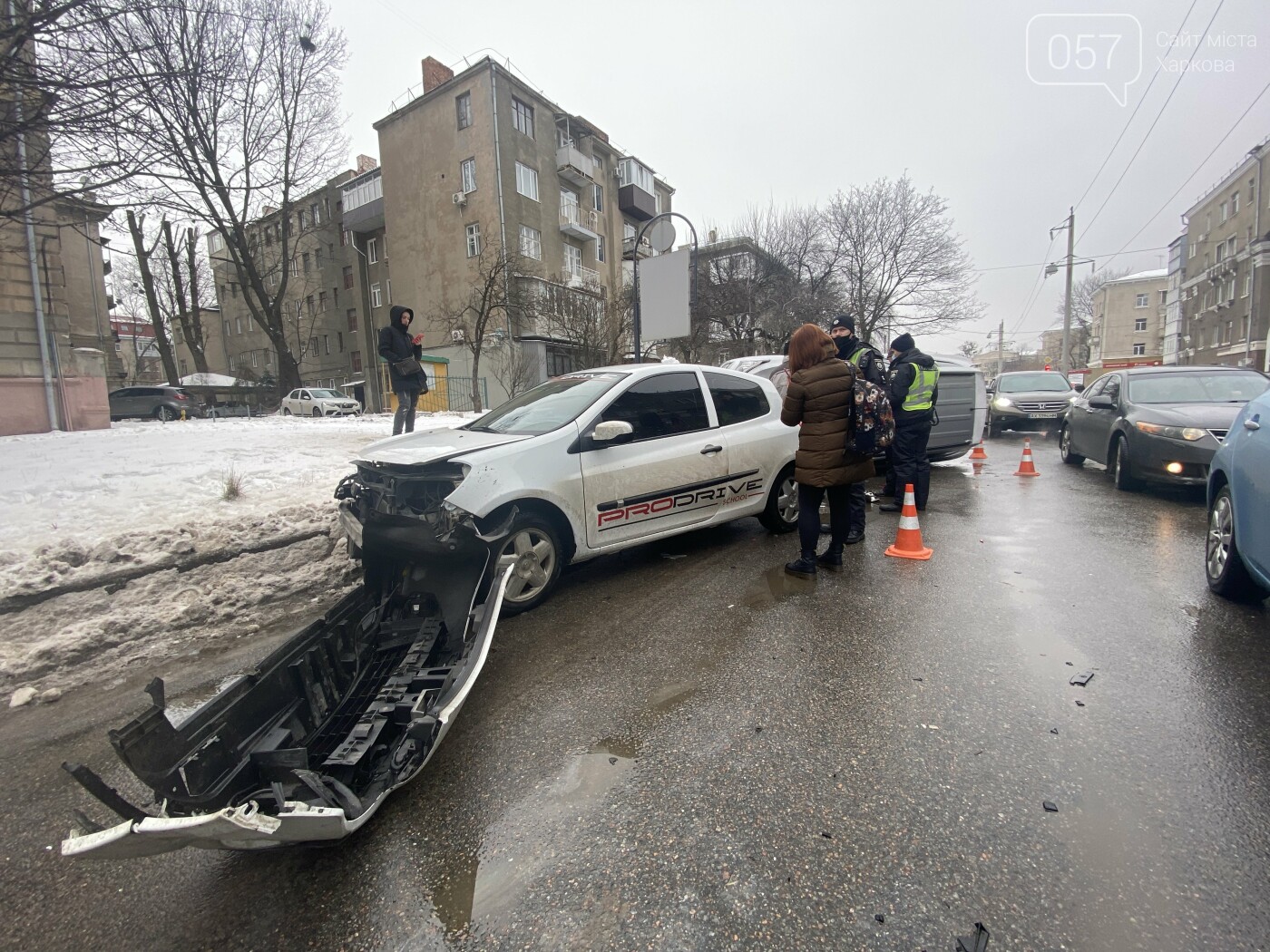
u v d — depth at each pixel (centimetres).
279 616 409
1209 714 254
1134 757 228
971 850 185
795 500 562
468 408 2820
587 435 412
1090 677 288
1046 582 422
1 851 205
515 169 2762
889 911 164
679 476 462
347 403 2536
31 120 491
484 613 288
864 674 298
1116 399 793
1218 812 198
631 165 3562
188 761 186
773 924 161
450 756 244
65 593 366
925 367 607
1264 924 157
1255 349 3625
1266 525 318
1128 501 684
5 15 466
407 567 354
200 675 331
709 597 410
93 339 1891
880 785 216
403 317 783
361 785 215
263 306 2408
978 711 262
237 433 1049
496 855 191
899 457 625
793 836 193
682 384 488
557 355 2831
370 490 390
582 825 202
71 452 773
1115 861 179
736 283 2616
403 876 185
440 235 2889
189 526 452
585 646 342
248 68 1822
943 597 399
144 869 195
